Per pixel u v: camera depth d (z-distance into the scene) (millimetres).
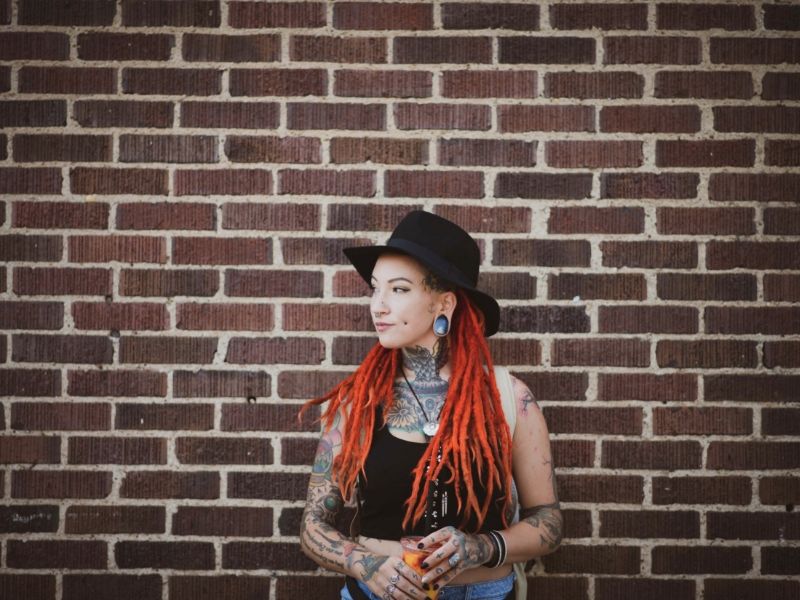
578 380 2578
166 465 2576
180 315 2590
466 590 2049
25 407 2572
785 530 2555
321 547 2051
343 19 2600
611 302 2582
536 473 2182
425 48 2600
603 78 2594
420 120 2594
